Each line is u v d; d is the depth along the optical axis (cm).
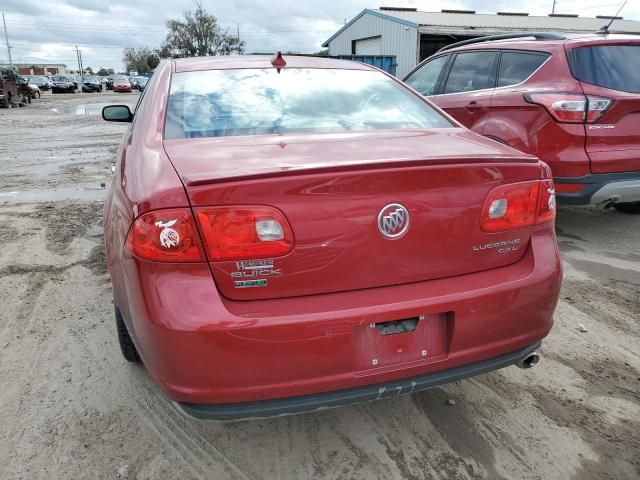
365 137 236
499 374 286
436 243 198
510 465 224
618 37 468
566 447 233
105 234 260
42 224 546
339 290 190
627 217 562
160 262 178
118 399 265
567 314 351
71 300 371
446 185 196
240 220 176
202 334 174
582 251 464
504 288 205
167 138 235
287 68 299
